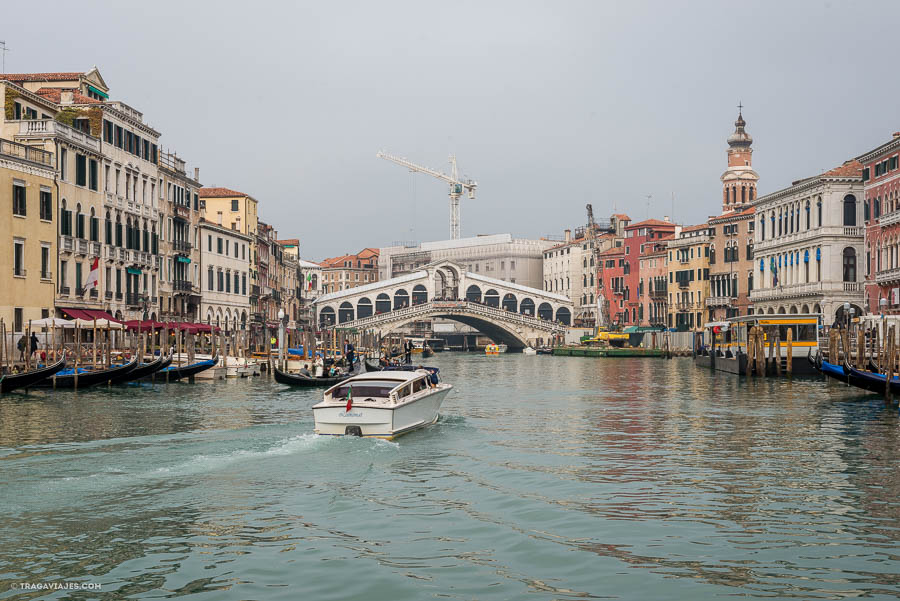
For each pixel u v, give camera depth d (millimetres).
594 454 23672
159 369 47000
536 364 88812
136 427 28031
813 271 74062
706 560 14242
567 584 13188
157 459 21547
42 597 12594
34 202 48344
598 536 15484
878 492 18906
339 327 116438
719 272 102125
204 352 61625
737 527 16094
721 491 18984
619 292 129750
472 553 14531
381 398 25203
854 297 71625
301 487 18875
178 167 71875
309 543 14992
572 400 41062
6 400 36500
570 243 149375
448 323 157750
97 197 55625
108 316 54781
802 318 55969
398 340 126812
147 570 13672
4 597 12586
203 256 75938
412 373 27594
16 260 47062
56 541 15039
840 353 52750
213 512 16844
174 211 69250
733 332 66125
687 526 16141
